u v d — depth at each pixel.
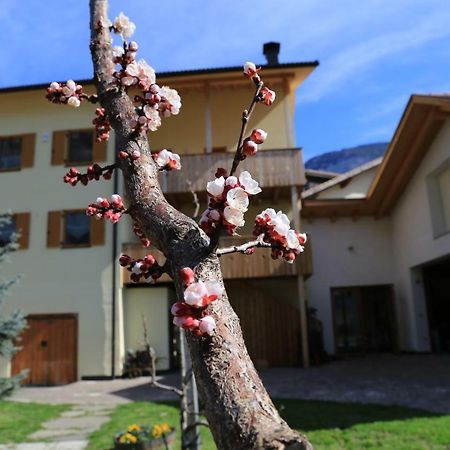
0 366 12.73
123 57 1.54
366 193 17.09
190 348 0.84
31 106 14.23
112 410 8.41
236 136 14.84
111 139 13.80
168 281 13.26
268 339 13.32
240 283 13.55
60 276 13.16
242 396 0.75
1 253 9.75
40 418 7.89
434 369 11.53
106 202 1.50
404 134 13.20
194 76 13.53
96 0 1.71
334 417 6.81
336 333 16.02
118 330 12.79
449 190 13.02
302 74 13.90
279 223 1.18
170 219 1.06
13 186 13.80
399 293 16.17
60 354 12.77
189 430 3.17
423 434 5.64
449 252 12.30
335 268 16.42
